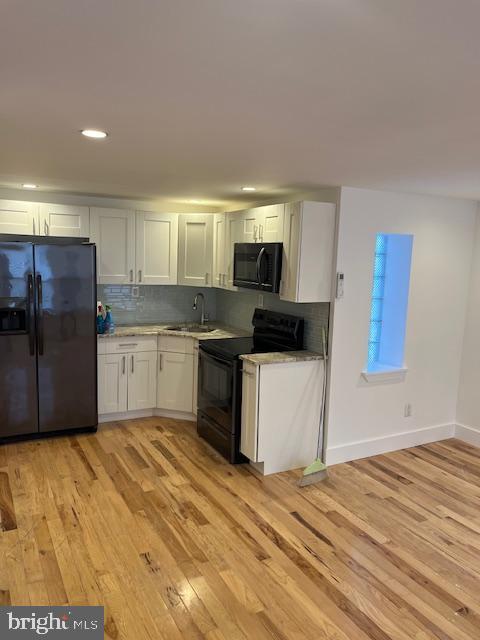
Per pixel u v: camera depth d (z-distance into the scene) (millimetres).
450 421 4535
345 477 3654
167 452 3979
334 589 2389
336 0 1012
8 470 3561
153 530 2844
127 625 2100
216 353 3953
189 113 1860
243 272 4133
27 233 4285
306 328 3947
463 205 4195
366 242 3717
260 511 3111
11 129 2146
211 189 3936
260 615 2189
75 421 4250
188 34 1203
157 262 4887
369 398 3994
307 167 2848
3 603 2211
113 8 1079
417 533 2926
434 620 2209
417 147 2293
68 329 4105
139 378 4680
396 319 4152
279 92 1606
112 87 1601
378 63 1348
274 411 3604
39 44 1282
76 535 2760
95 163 2926
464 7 1028
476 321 4332
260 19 1112
